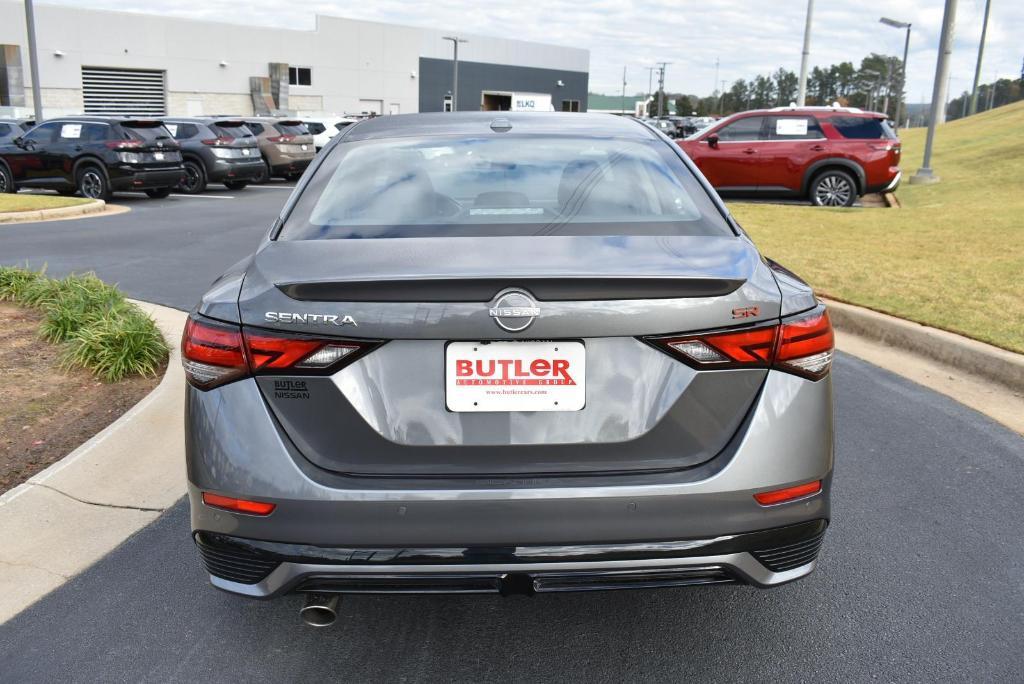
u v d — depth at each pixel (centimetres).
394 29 6538
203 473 220
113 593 293
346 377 214
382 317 210
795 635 267
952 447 420
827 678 246
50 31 4553
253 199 1892
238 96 5553
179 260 991
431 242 239
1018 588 292
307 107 6012
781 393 221
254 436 216
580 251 231
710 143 1563
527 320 209
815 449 224
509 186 281
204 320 223
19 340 600
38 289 705
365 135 325
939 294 705
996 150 2261
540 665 254
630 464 217
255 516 216
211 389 222
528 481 214
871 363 564
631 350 215
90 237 1186
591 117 351
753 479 215
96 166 1728
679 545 215
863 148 1480
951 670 248
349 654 259
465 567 213
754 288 221
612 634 269
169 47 5122
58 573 305
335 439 216
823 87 17312
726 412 219
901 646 260
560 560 213
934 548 320
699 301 214
